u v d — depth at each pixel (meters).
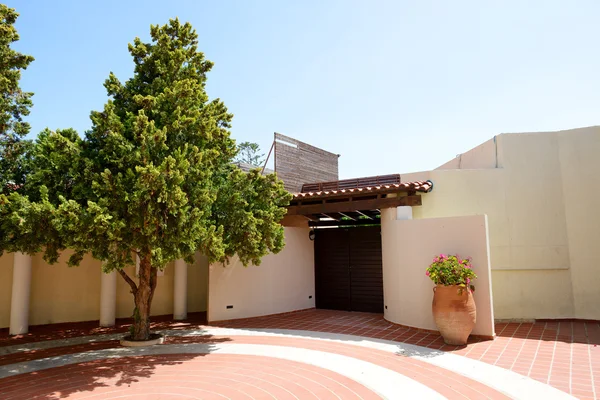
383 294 13.42
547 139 12.28
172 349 9.06
